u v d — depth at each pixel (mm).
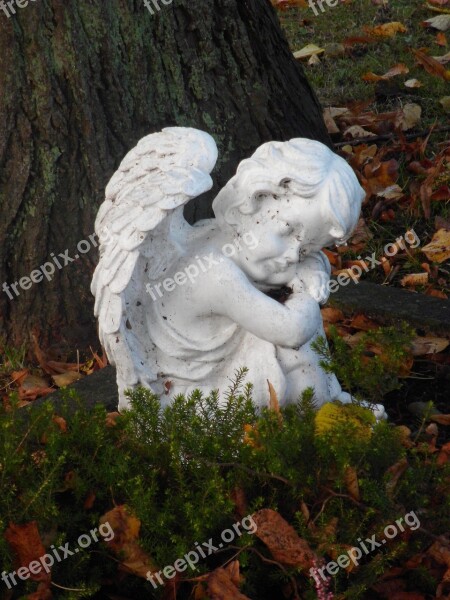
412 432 2811
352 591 1980
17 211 3201
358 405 2293
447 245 3736
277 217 2277
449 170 4238
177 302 2369
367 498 2039
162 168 2229
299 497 2100
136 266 2316
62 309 3287
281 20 6121
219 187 3467
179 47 3381
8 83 3115
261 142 3641
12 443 2109
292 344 2301
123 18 3225
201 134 2273
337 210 2240
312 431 2152
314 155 2250
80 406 2285
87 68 3166
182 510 2047
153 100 3330
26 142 3166
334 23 5996
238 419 2180
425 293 3562
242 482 2113
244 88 3596
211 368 2418
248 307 2283
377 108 4953
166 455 2145
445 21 5777
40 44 3102
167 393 2422
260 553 2057
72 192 3223
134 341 2365
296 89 3957
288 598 2104
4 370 3262
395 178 4211
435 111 4859
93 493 2127
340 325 3318
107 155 3227
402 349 2311
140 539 2018
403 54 5496
